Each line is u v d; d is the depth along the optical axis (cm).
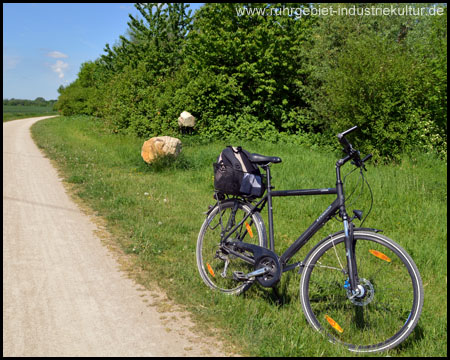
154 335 296
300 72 1647
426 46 1218
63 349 277
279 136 1535
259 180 344
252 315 316
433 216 611
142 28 2566
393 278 287
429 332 309
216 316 321
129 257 450
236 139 1510
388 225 587
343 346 282
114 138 1642
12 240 499
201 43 1745
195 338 293
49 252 462
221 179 352
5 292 361
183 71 1784
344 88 1153
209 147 1365
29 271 408
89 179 873
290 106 1739
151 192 757
